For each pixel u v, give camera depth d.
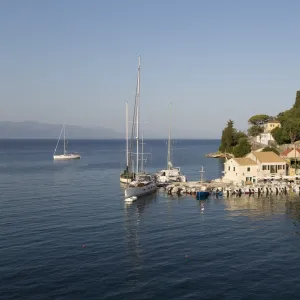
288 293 35.34
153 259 43.47
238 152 171.12
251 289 36.12
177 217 64.31
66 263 41.94
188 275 39.16
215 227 57.66
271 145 167.25
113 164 175.62
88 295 34.69
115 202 78.00
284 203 77.25
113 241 50.00
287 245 48.81
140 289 35.94
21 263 41.75
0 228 55.81
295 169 105.50
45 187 99.31
